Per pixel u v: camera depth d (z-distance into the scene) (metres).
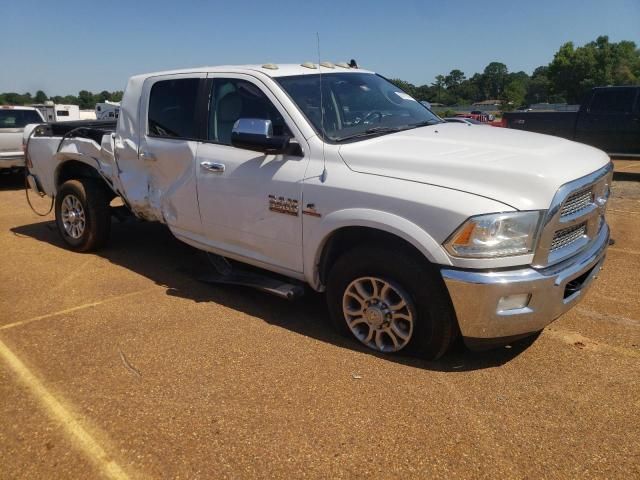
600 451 2.68
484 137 3.85
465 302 3.12
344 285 3.69
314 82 4.29
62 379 3.39
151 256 5.90
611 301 4.51
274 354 3.67
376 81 4.95
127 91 5.24
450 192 3.15
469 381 3.30
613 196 9.44
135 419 2.98
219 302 4.59
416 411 3.01
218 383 3.32
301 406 3.07
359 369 3.46
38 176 6.57
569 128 12.79
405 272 3.33
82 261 5.73
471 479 2.52
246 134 3.87
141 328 4.08
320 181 3.65
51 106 21.98
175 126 4.74
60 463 2.66
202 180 4.44
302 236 3.81
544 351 3.68
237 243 4.36
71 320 4.23
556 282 3.15
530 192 3.06
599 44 78.44
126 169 5.26
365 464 2.61
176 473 2.58
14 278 5.21
